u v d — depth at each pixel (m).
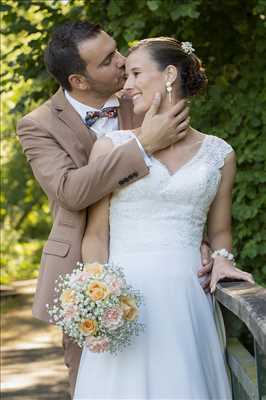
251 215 6.03
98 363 3.69
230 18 6.83
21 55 7.43
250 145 6.21
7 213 19.91
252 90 6.35
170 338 3.65
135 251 3.73
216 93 6.52
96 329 3.41
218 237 3.98
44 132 4.05
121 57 4.19
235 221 6.39
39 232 24.34
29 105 7.71
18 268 18.14
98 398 3.65
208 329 3.76
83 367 3.77
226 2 6.61
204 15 6.86
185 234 3.75
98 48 4.07
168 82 3.77
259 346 3.08
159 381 3.62
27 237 23.61
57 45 4.11
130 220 3.74
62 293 3.47
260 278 6.11
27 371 8.40
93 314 3.41
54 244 3.99
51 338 10.18
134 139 3.72
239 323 4.23
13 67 7.84
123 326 3.45
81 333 3.42
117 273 3.49
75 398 3.79
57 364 8.70
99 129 4.16
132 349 3.65
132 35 6.34
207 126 6.57
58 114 4.11
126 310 3.44
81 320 3.41
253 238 6.09
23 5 7.45
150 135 3.71
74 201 3.79
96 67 4.08
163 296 3.68
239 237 6.12
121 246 3.76
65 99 4.17
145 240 3.72
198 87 3.85
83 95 4.16
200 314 3.75
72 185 3.77
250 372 3.61
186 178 3.72
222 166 3.86
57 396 7.32
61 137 4.05
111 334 3.45
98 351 3.47
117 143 3.80
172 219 3.73
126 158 3.68
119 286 3.43
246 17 6.70
